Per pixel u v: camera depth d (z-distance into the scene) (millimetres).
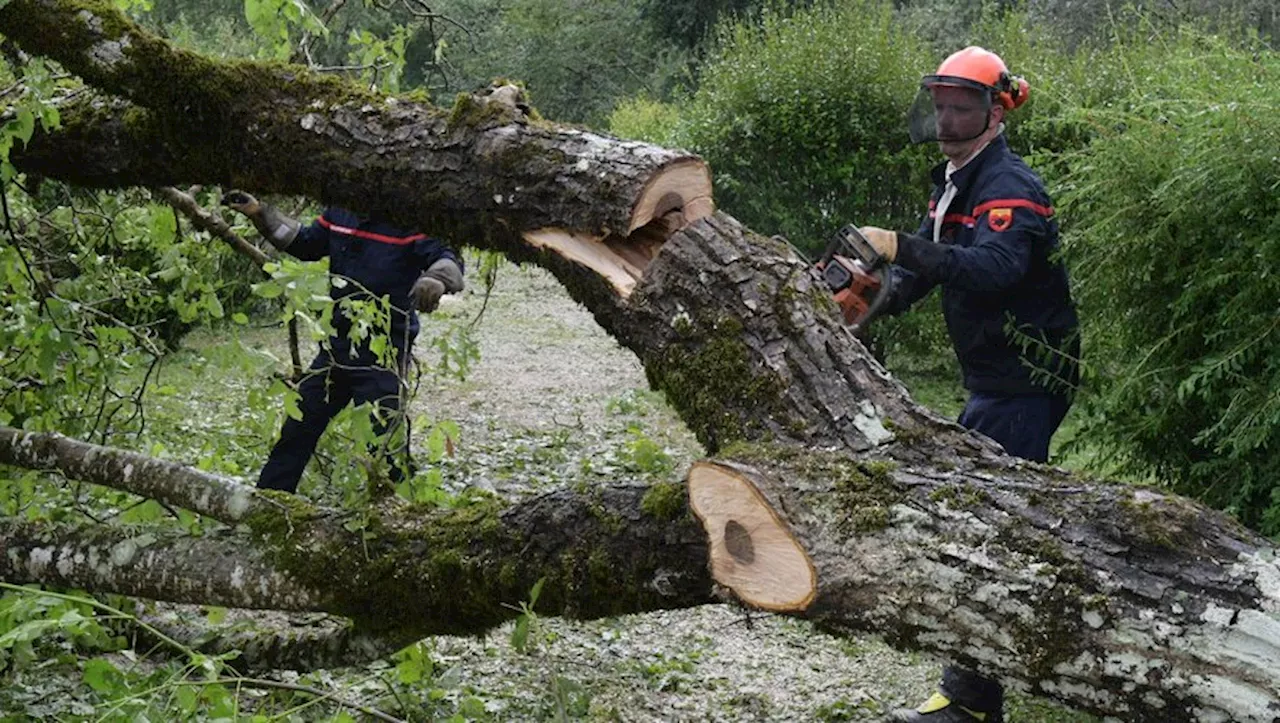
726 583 2994
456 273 5301
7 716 3955
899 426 3182
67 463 4207
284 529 3812
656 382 3484
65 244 6094
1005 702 4723
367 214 4008
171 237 5539
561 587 3324
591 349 13188
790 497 2961
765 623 5590
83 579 3988
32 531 4090
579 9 34969
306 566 3725
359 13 25000
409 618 3643
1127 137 5535
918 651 2855
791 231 12352
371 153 3852
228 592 3828
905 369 12484
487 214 3691
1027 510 2836
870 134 12047
